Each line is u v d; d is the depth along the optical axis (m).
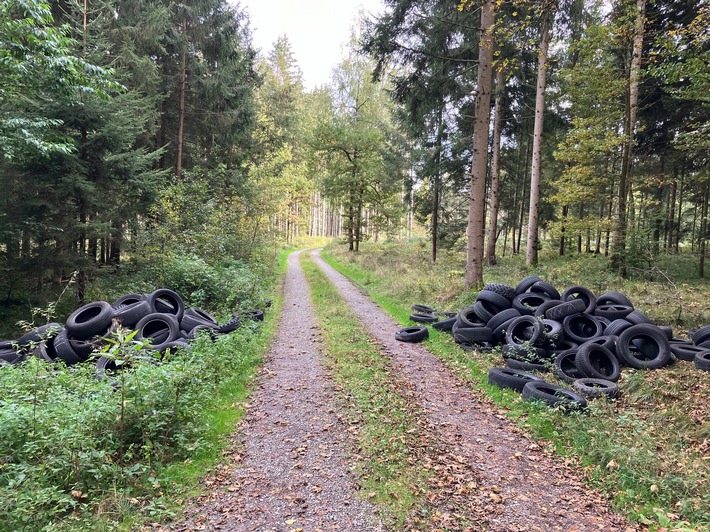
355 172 30.59
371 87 32.62
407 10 11.25
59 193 11.48
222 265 16.61
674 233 23.31
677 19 13.70
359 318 12.16
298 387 6.80
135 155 12.99
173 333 8.48
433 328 10.66
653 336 7.33
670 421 5.25
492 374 6.84
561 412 5.51
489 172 22.72
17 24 8.23
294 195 34.78
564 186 17.58
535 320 8.05
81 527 3.32
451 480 4.16
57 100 11.12
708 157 16.19
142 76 15.62
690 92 9.36
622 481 4.06
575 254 22.97
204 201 18.86
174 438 4.73
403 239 46.75
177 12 18.22
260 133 27.83
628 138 14.29
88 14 14.81
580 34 14.36
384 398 6.22
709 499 3.67
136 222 14.38
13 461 3.92
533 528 3.47
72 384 5.62
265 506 3.73
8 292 12.29
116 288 12.80
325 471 4.31
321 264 28.75
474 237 12.34
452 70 12.62
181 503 3.77
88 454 3.89
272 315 12.68
